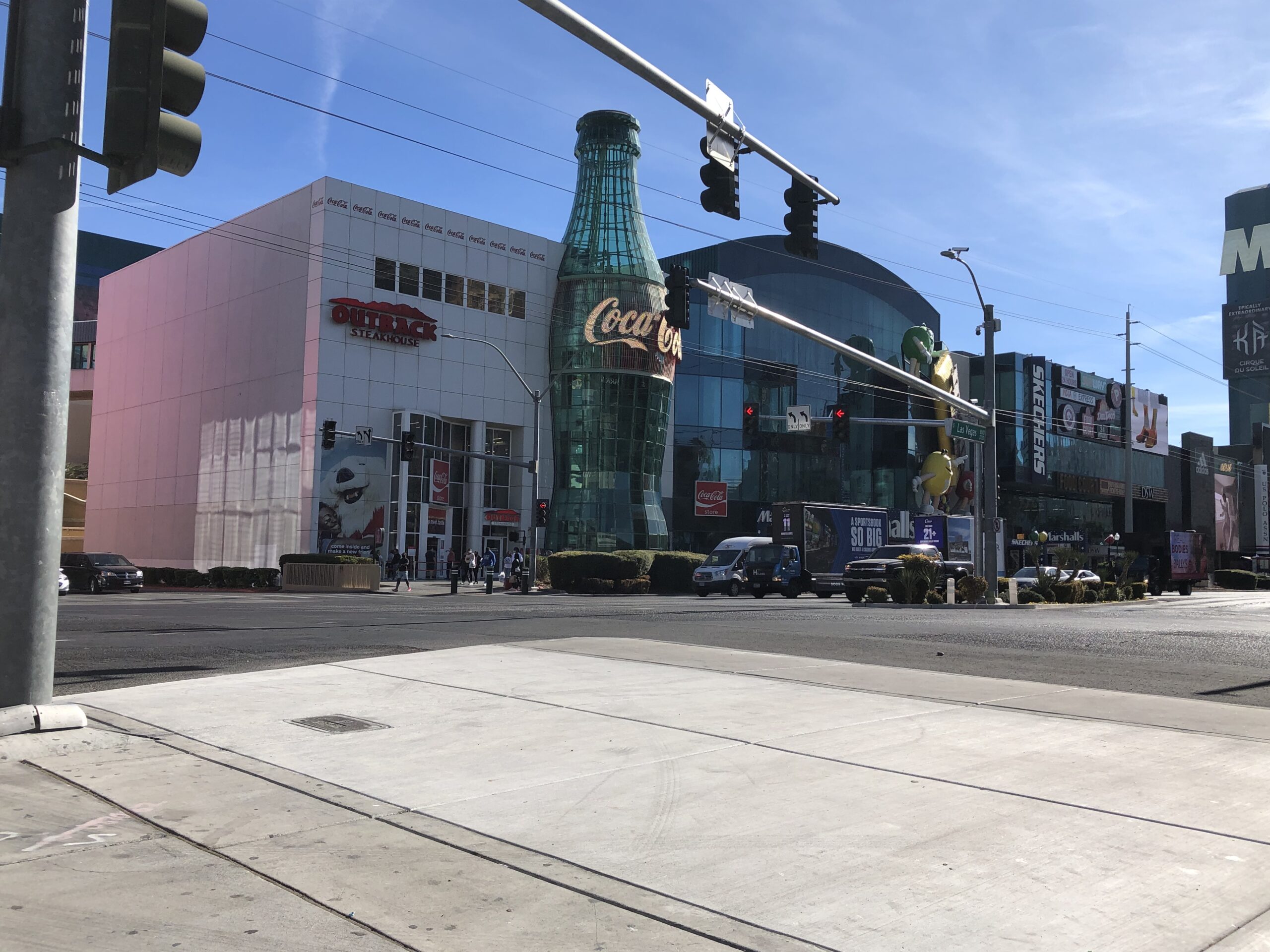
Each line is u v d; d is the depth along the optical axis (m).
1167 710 8.97
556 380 55.62
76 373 78.25
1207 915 4.07
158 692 9.33
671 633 16.64
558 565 43.47
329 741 7.26
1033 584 38.50
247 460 51.44
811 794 5.90
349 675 10.51
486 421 53.69
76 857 4.63
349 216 48.69
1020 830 5.19
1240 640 18.19
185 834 5.02
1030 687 10.34
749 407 35.28
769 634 16.77
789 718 8.32
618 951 3.70
